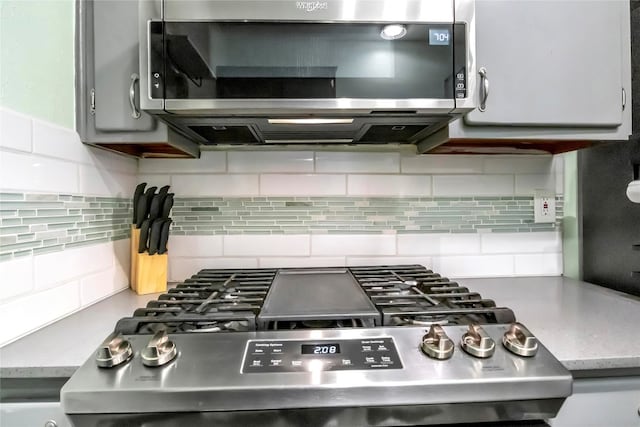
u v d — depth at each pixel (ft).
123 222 3.38
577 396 2.03
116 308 2.80
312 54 2.27
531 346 1.84
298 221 3.73
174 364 1.77
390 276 3.19
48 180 2.40
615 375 2.04
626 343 2.07
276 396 1.66
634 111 3.06
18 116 2.15
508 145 3.30
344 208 3.76
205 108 2.25
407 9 2.27
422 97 2.31
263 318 2.14
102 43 2.63
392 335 1.98
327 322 2.18
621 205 3.23
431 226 3.82
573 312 2.62
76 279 2.69
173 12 2.20
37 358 1.90
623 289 3.22
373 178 3.77
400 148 3.77
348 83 2.28
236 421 1.70
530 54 2.73
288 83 2.27
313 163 3.73
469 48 2.31
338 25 2.26
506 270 3.85
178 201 3.65
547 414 1.77
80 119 2.71
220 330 2.07
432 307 2.33
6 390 1.87
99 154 2.99
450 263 3.84
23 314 2.19
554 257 3.89
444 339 1.84
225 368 1.76
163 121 2.59
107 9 2.62
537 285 3.51
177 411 1.65
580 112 2.77
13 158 2.12
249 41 2.24
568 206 3.85
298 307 2.34
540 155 3.83
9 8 2.10
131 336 1.99
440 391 1.69
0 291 2.03
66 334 2.24
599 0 2.77
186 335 1.98
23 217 2.19
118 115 2.66
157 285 3.30
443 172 3.82
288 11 2.22
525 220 3.86
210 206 3.67
